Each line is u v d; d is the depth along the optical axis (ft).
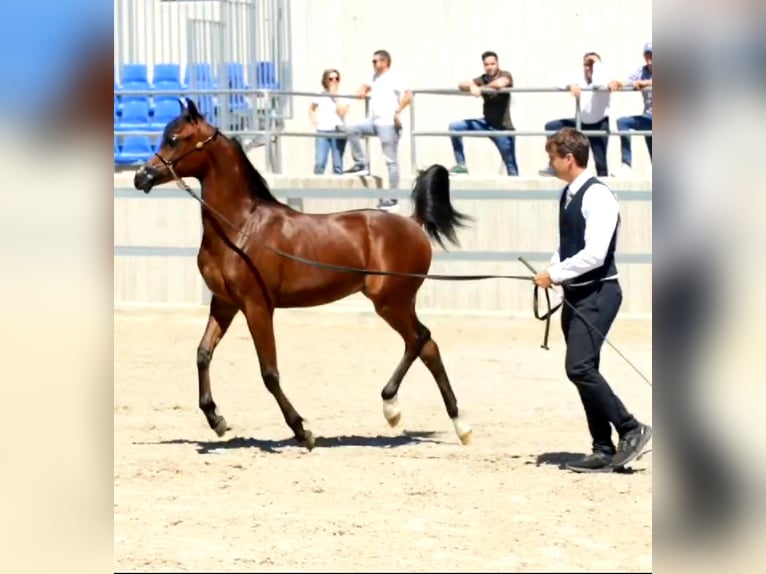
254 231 42.04
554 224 71.67
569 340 37.96
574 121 75.00
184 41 89.10
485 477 38.32
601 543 31.22
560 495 36.04
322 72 88.07
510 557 29.99
